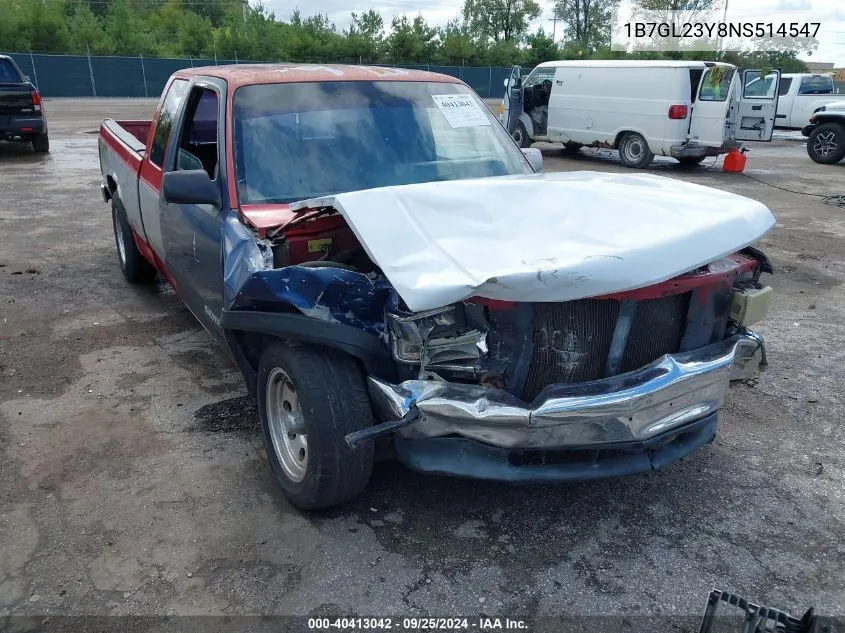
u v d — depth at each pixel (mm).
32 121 14383
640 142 14688
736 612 2674
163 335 5316
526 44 60031
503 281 2555
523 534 3098
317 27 56312
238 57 52531
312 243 3225
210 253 3732
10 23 46062
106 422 4023
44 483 3434
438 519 3186
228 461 3643
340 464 2902
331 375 2881
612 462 2938
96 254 7531
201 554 2957
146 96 45094
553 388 2709
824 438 3934
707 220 3061
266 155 3762
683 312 3049
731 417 4164
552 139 16719
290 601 2711
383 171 3924
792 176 14117
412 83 4414
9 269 6926
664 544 3049
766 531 3143
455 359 2830
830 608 2691
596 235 2879
